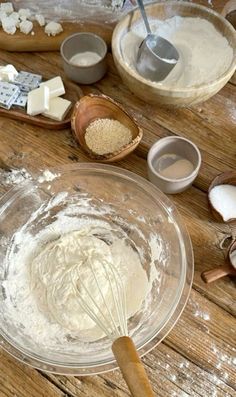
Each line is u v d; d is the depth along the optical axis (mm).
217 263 545
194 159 583
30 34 690
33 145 625
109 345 496
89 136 614
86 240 553
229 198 568
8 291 532
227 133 630
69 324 507
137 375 395
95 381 488
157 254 550
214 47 643
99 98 613
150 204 568
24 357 477
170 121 638
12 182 597
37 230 571
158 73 638
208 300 525
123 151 576
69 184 585
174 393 483
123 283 529
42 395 484
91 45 678
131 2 718
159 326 489
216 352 501
